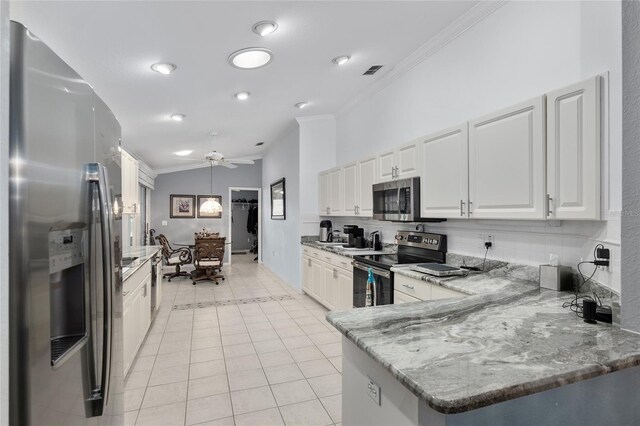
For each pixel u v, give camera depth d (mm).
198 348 3244
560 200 1742
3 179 845
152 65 2760
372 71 3611
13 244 860
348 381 1392
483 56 2557
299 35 2652
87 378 1196
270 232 7688
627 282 1270
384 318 1423
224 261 8547
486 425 931
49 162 992
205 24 2297
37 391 917
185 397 2389
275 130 5938
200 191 8523
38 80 946
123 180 3799
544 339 1188
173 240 8320
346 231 4680
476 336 1217
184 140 5656
